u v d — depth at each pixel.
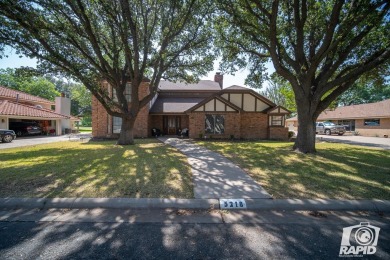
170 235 3.02
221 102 17.58
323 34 9.97
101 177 5.54
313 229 3.21
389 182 5.27
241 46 11.81
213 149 11.14
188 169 6.54
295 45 10.50
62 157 8.55
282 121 18.91
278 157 8.71
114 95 18.47
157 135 20.48
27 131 24.02
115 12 10.18
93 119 18.86
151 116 21.12
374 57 8.99
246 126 18.94
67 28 10.45
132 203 4.00
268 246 2.76
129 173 5.98
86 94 40.03
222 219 3.55
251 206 3.98
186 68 14.59
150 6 11.24
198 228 3.23
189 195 4.36
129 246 2.74
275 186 4.94
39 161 7.68
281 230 3.18
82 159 8.08
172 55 12.94
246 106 18.97
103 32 12.62
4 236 2.97
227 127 17.61
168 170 6.38
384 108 25.08
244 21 9.81
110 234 3.03
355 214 3.78
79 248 2.69
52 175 5.71
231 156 8.94
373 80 12.19
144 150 10.68
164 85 24.53
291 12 10.45
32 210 3.83
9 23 8.99
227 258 2.51
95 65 11.49
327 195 4.39
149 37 11.90
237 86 19.62
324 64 10.18
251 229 3.21
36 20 9.30
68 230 3.14
